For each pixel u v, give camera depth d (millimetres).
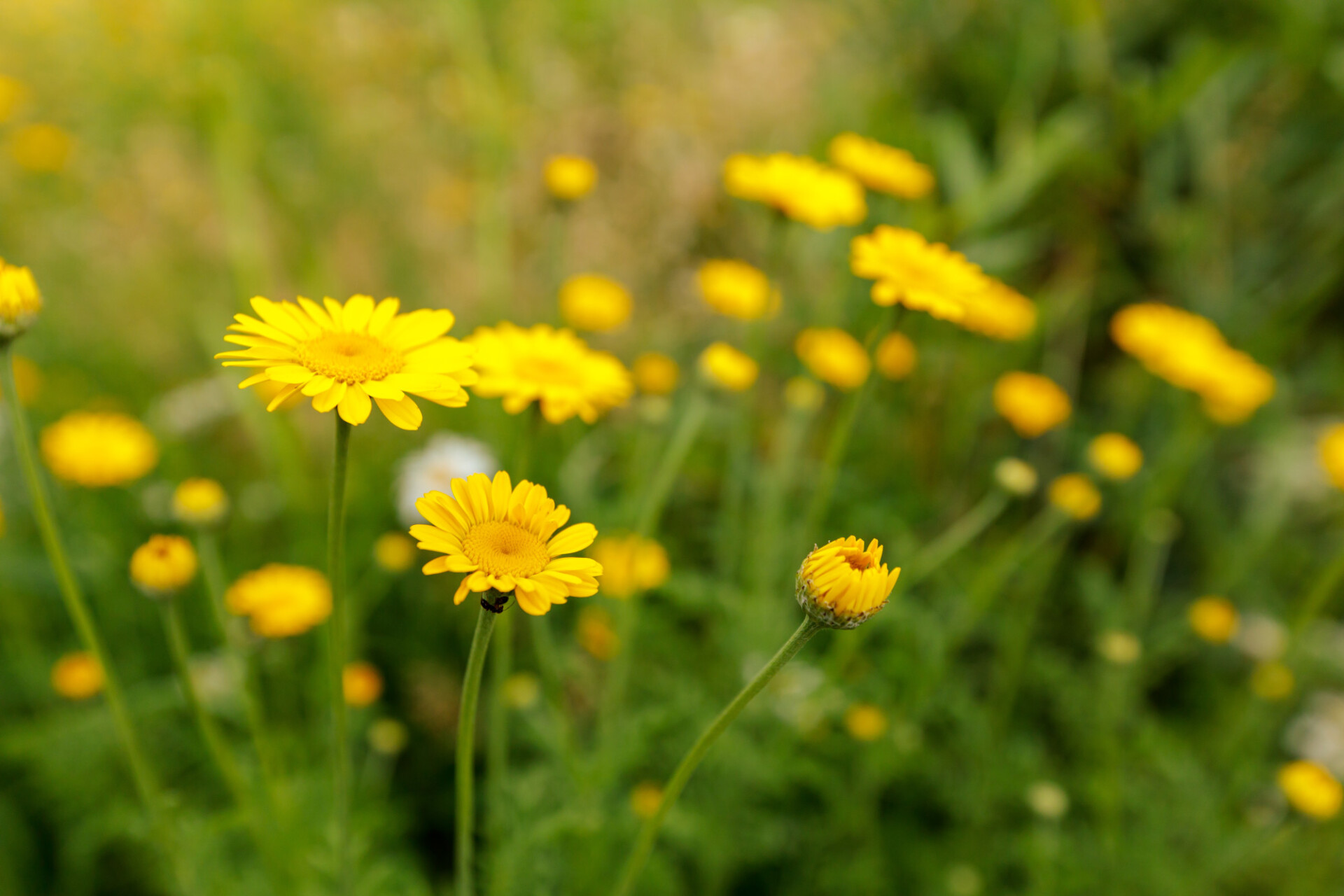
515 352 536
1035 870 724
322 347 458
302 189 1085
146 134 1070
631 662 773
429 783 793
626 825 615
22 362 922
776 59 1144
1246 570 995
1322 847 773
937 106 1226
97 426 714
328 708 695
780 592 772
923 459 1066
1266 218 1185
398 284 1083
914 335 1030
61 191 1069
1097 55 1114
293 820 583
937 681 721
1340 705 916
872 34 1228
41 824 753
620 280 1067
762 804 750
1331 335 1188
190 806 684
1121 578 1085
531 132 1084
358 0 1141
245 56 996
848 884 717
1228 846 727
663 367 840
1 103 1036
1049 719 894
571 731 647
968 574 889
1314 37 1079
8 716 795
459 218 1121
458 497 455
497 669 558
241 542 926
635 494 701
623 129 1083
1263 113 1203
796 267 1087
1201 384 789
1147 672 930
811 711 657
